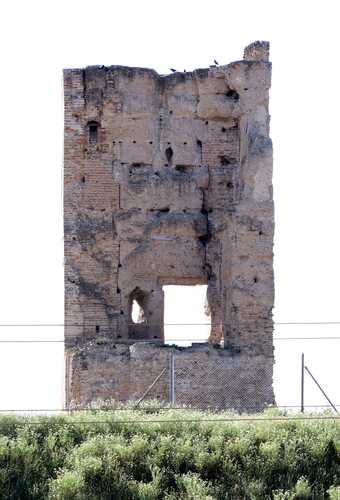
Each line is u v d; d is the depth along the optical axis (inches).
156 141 3614.7
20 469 2760.8
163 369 3287.4
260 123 3521.2
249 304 3444.9
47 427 2930.6
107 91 3592.5
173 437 2903.5
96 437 2859.3
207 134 3619.6
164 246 3599.9
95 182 3582.7
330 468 2829.7
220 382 3393.2
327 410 3068.4
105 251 3572.8
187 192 3607.3
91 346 3427.7
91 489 2719.0
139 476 2795.3
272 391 3427.7
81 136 3585.1
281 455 2856.8
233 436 2910.9
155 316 3595.0
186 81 3617.1
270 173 3474.4
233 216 3467.0
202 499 2662.4
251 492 2731.3
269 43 3585.1
